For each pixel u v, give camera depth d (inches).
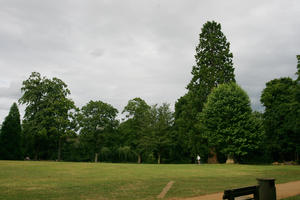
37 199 420.2
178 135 2300.7
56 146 2635.3
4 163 1125.1
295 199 424.2
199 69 2108.8
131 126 2640.3
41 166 1027.9
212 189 555.2
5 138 1878.7
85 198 439.2
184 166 1273.4
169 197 462.6
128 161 2628.0
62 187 542.6
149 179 708.0
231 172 978.7
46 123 2086.6
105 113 2630.4
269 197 307.1
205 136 1737.2
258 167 1242.6
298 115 1389.0
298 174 938.1
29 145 2327.8
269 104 2079.2
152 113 2396.7
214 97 1738.4
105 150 2554.1
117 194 481.1
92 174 805.9
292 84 2097.7
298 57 1397.6
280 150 2031.3
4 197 426.6
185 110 2156.7
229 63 2049.7
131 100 2709.2
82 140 2546.8
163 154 2532.0
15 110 1973.4
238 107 1656.0
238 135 1599.4
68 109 2210.9
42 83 2207.2
